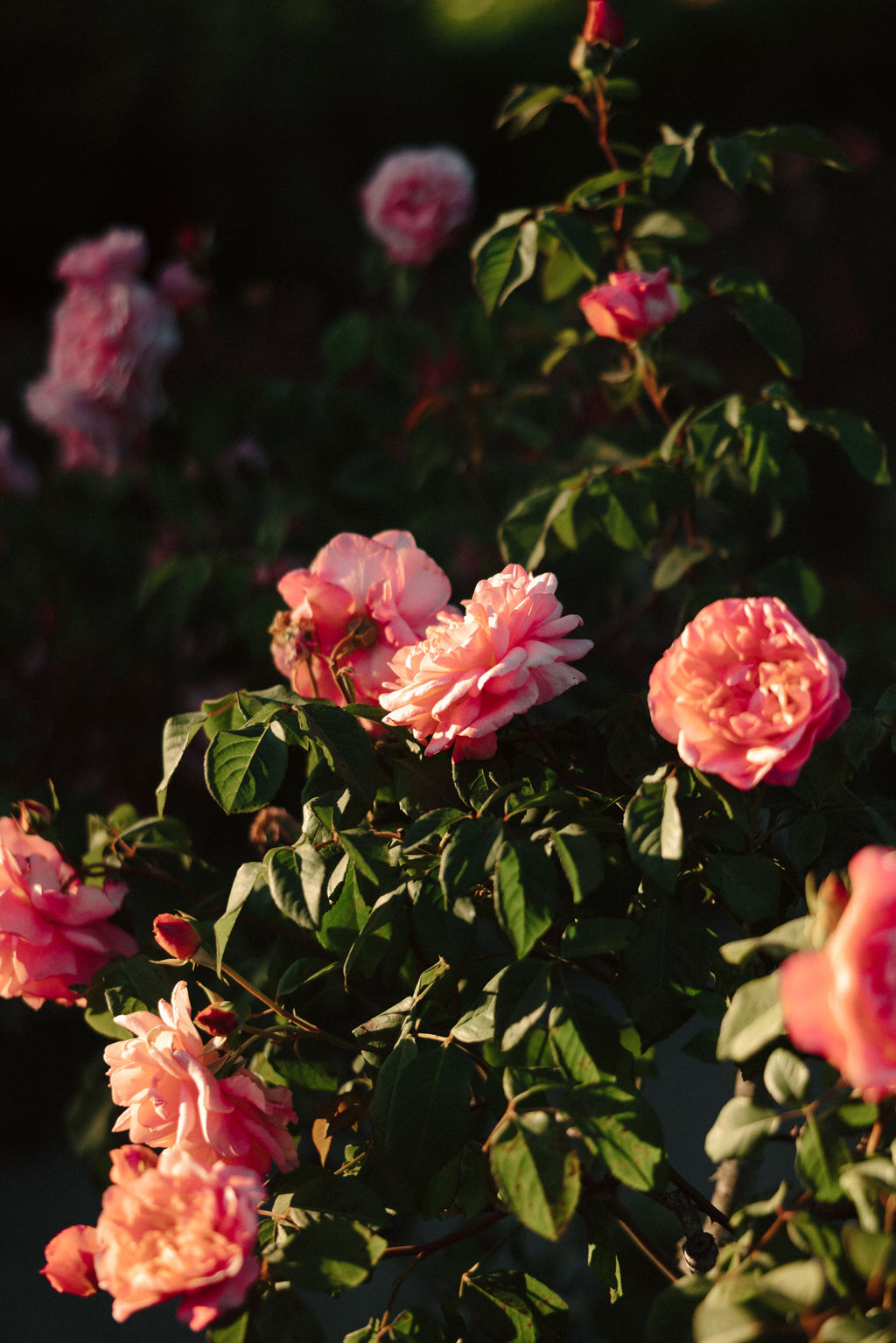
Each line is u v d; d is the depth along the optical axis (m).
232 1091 1.22
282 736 1.27
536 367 2.02
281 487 2.06
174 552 2.25
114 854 1.39
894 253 5.08
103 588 2.38
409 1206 1.27
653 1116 1.16
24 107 7.02
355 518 2.00
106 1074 1.50
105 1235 1.15
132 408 2.20
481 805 1.24
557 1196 1.14
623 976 1.21
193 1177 1.16
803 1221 1.13
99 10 6.96
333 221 6.73
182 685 2.21
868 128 6.15
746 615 1.19
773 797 1.28
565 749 1.30
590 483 1.47
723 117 6.26
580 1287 1.54
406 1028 1.26
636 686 1.84
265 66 6.77
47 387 2.27
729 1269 1.16
